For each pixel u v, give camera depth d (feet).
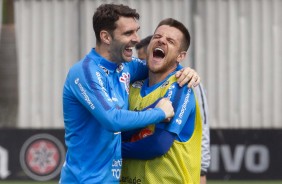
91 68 46.11
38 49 105.40
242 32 103.60
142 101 48.67
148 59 48.88
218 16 103.81
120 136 47.44
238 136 99.55
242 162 99.55
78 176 46.50
